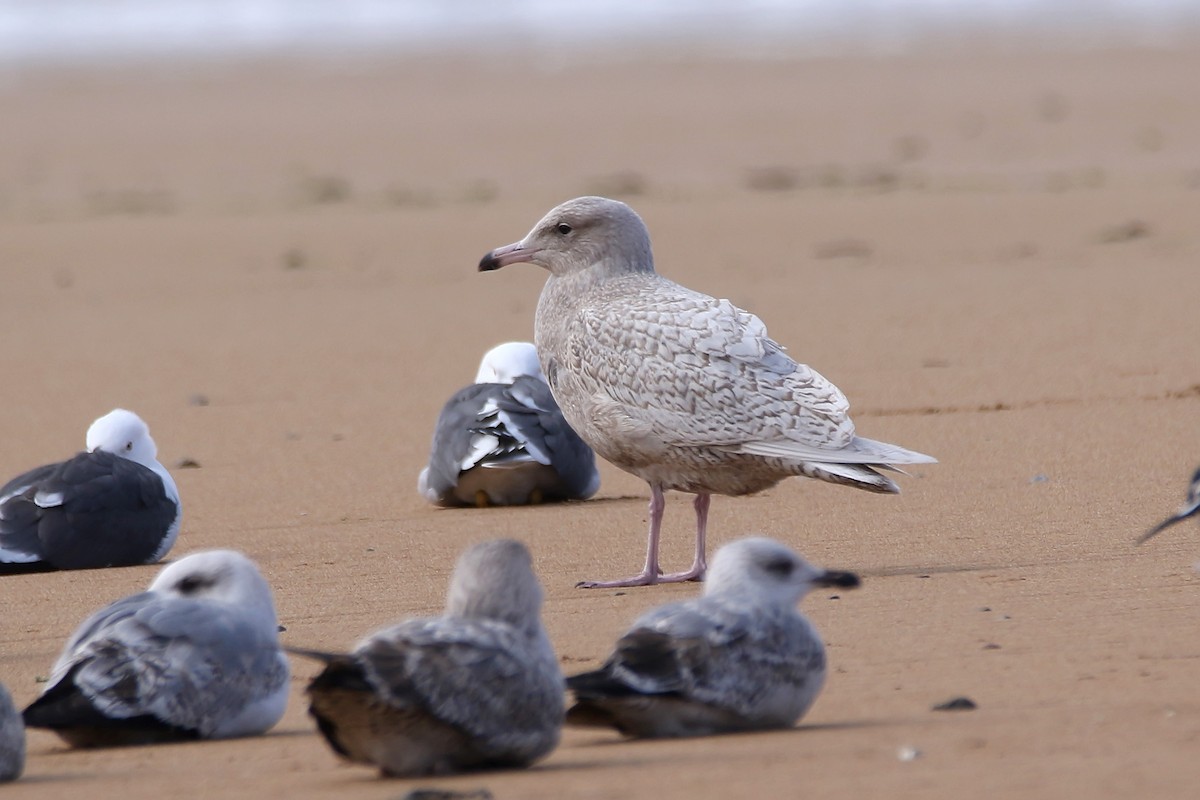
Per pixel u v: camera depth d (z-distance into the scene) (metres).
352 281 28.22
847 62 69.25
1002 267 26.84
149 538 12.38
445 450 14.19
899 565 11.11
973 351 20.16
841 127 49.62
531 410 14.22
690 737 7.25
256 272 29.30
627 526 13.24
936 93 57.34
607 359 11.62
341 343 22.70
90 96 65.19
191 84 68.81
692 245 30.33
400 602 10.66
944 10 89.38
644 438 11.39
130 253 31.52
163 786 6.70
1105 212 31.95
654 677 6.99
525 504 14.32
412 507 14.25
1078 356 19.45
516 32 87.12
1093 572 10.58
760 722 7.27
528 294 26.66
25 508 12.17
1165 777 6.21
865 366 19.59
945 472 14.33
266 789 6.57
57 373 21.23
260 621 7.65
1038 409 16.77
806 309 23.77
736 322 11.55
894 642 8.95
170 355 22.20
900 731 7.15
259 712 7.54
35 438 17.53
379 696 6.31
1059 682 7.96
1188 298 22.94
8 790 6.73
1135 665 8.23
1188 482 13.34
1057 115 50.47
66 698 7.06
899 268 27.25
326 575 11.59
